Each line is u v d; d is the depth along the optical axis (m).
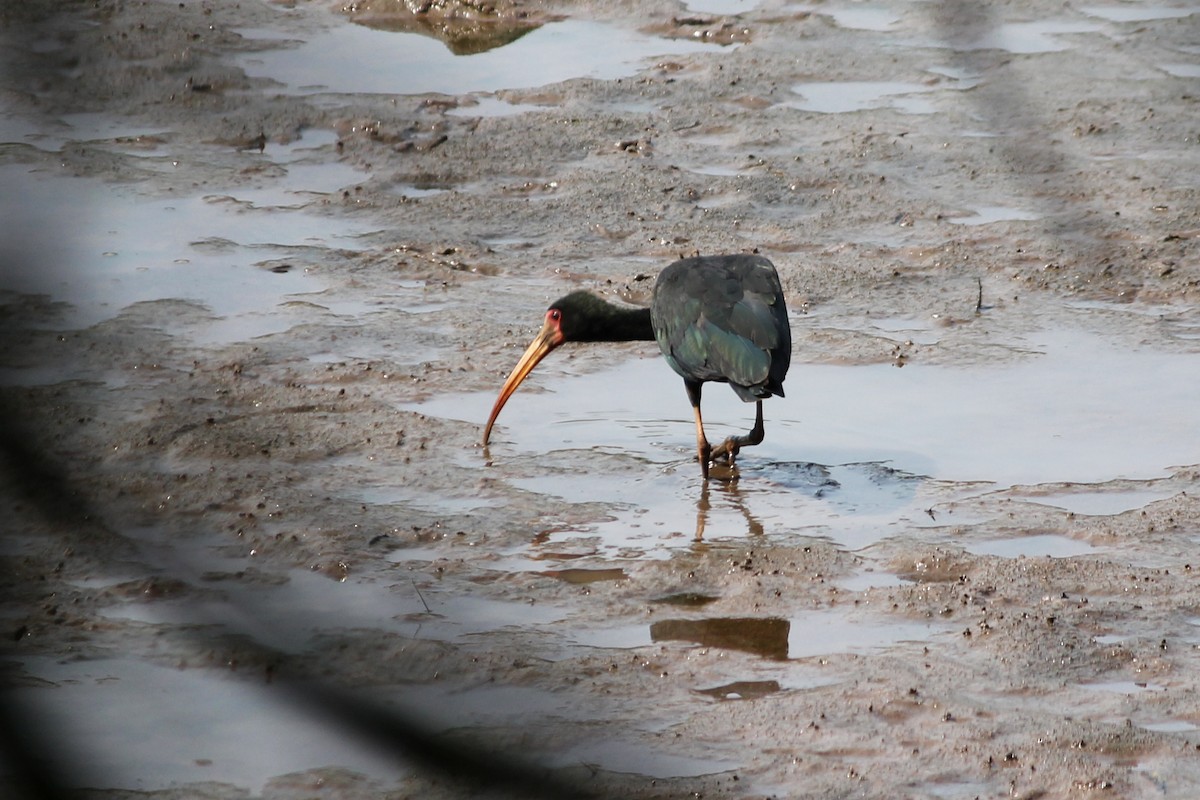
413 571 11.52
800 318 16.56
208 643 10.51
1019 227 18.81
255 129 22.47
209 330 16.20
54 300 16.80
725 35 26.50
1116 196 19.69
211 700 9.91
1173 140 21.59
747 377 12.47
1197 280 17.16
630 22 27.33
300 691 9.98
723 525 12.25
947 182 20.38
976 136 21.95
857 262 17.94
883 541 11.81
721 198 19.94
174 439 13.59
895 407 14.46
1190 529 11.88
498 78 24.66
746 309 12.68
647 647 10.41
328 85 24.19
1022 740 9.14
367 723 9.52
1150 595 10.88
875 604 10.88
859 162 21.03
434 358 15.63
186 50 24.95
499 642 10.47
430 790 8.93
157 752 9.31
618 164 21.06
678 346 12.98
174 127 22.61
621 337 14.28
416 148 21.70
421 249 18.48
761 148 21.61
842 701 9.61
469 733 9.41
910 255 18.19
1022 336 15.98
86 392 14.57
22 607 10.98
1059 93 23.42
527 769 9.02
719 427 14.20
